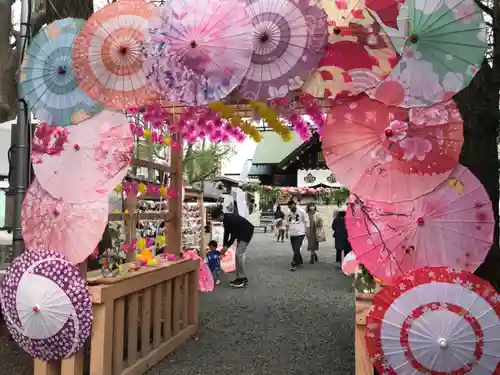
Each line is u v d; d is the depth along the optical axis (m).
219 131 4.86
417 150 2.74
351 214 2.86
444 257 2.74
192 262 5.00
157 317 4.23
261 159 25.47
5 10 5.25
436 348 2.64
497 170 3.46
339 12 2.78
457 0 2.64
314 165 22.58
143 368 3.87
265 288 7.86
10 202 4.89
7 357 4.18
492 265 3.38
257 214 26.78
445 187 2.75
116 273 3.67
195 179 13.47
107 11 3.15
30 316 3.24
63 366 3.27
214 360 4.19
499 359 2.61
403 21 2.70
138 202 4.72
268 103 3.56
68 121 3.33
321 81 2.80
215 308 6.27
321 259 12.48
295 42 2.81
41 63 3.35
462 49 2.64
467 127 3.44
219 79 2.90
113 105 3.18
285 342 4.72
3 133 7.11
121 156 3.29
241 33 2.86
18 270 3.31
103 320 3.31
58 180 3.35
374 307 2.76
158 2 3.45
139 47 3.10
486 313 2.63
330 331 5.13
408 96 2.71
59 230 3.34
